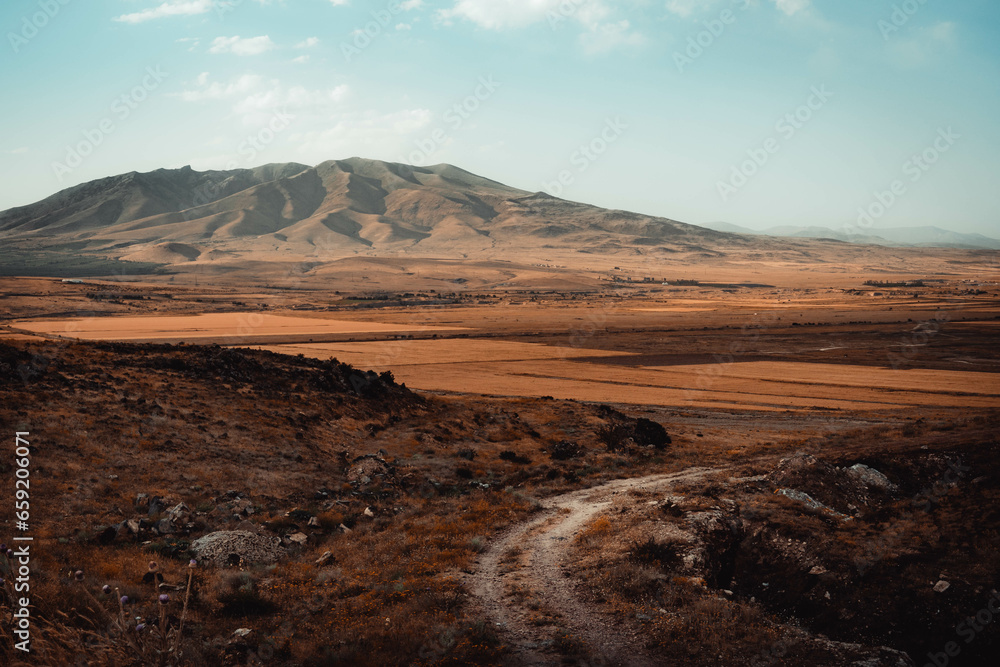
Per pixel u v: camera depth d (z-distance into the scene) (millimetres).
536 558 20250
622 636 14102
